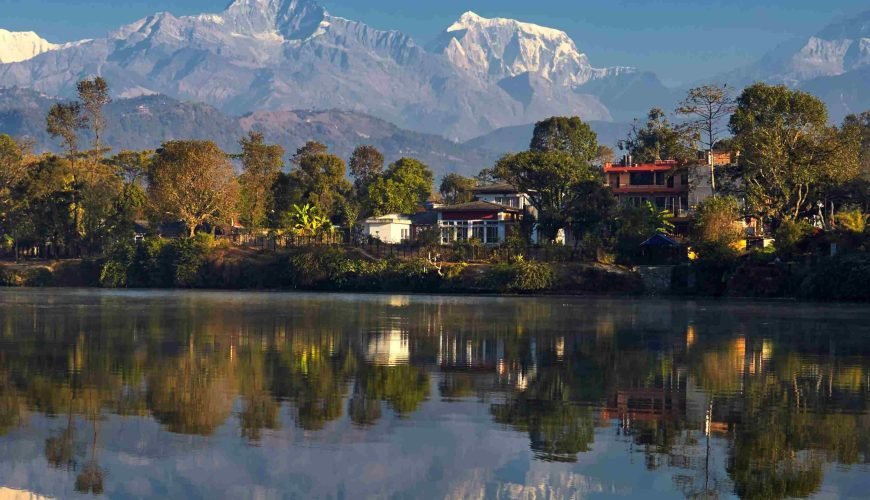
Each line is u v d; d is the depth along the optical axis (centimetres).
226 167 18475
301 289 16650
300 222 19088
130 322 8975
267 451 3803
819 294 13100
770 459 3722
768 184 15462
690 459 3725
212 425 4212
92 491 3331
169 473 3528
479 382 5384
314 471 3556
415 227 19238
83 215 19688
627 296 14450
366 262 16438
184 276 17450
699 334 8038
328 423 4272
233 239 19138
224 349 6781
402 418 4394
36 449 3806
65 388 5062
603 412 4562
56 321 9069
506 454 3784
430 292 15712
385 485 3409
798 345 7250
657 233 15688
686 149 16988
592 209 16538
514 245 16125
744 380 5512
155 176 18388
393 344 7175
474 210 18388
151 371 5675
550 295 14775
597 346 7138
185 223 19062
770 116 15862
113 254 18238
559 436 4078
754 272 13888
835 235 13688
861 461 3703
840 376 5666
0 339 7356
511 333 8069
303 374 5609
